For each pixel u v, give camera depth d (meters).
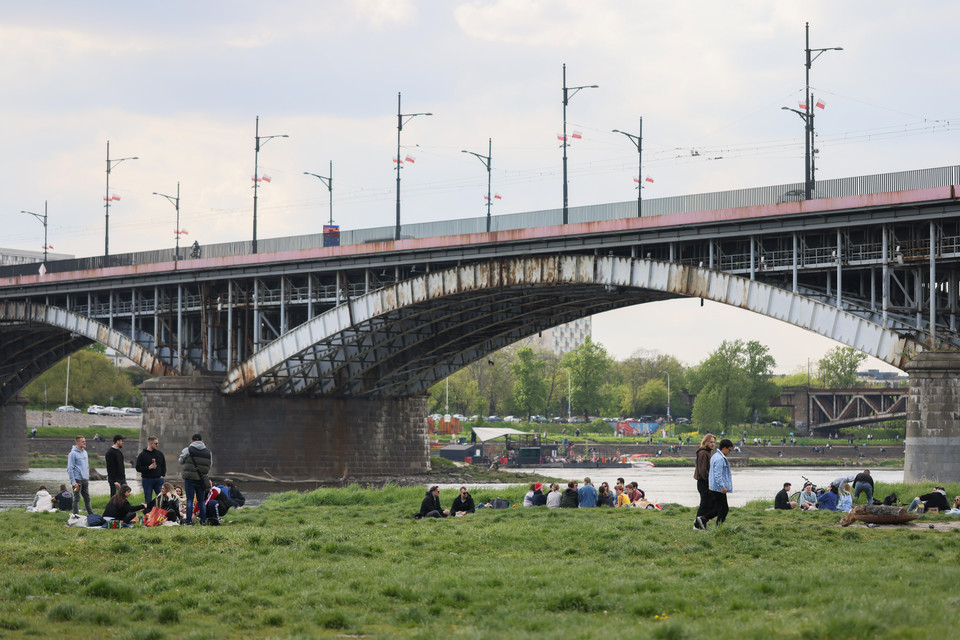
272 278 114.25
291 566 28.16
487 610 22.47
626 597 23.08
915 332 73.44
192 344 121.31
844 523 36.91
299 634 20.12
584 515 43.03
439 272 98.88
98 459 165.38
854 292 82.25
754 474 163.62
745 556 29.06
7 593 24.30
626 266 88.12
